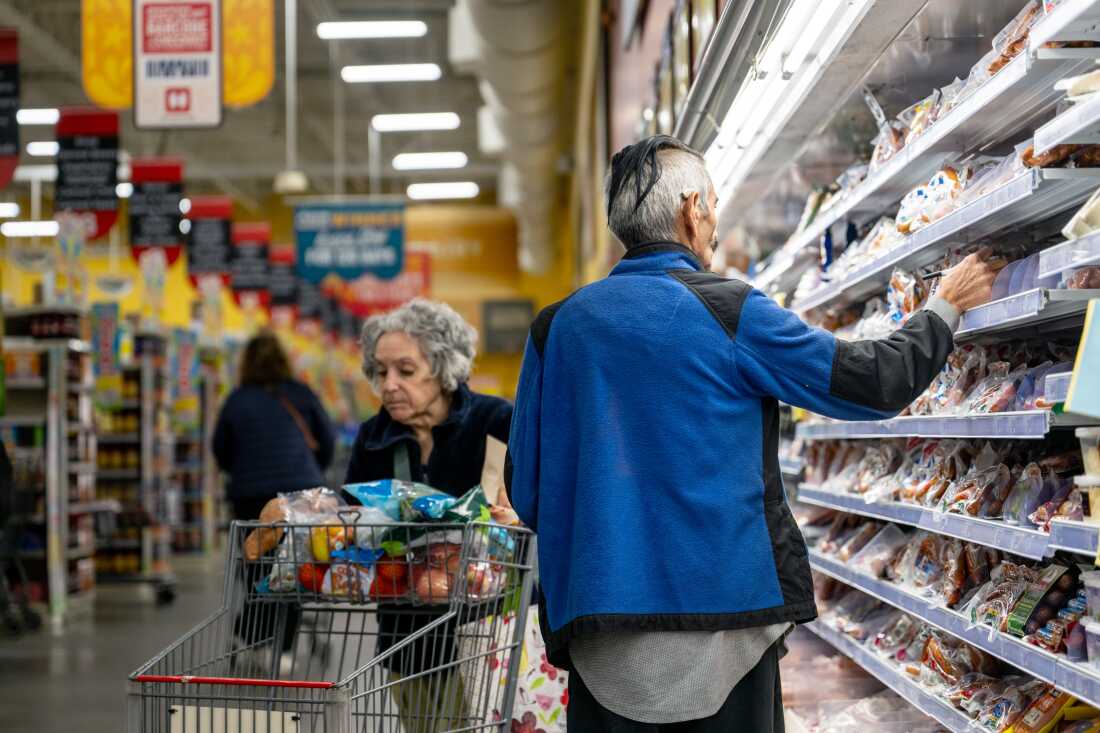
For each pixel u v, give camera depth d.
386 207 15.30
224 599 2.09
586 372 1.72
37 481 8.44
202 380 12.98
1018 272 1.85
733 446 1.66
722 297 1.70
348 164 24.73
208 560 12.41
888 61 2.50
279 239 27.47
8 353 8.77
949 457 2.34
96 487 10.88
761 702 1.67
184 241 15.75
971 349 2.29
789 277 3.84
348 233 15.30
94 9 7.44
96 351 10.07
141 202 13.41
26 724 4.88
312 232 15.33
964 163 2.30
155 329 11.46
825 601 3.38
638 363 1.69
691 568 1.62
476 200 29.11
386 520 2.08
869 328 2.71
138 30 7.43
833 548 3.17
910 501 2.47
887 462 2.81
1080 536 1.55
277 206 27.52
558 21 11.22
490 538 2.14
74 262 9.03
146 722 1.79
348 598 2.08
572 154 19.70
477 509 2.10
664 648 1.62
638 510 1.66
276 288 19.45
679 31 4.59
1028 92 1.91
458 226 25.83
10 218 24.70
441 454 2.62
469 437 2.62
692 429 1.66
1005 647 1.85
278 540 2.11
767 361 1.66
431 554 2.08
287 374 5.85
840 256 3.05
